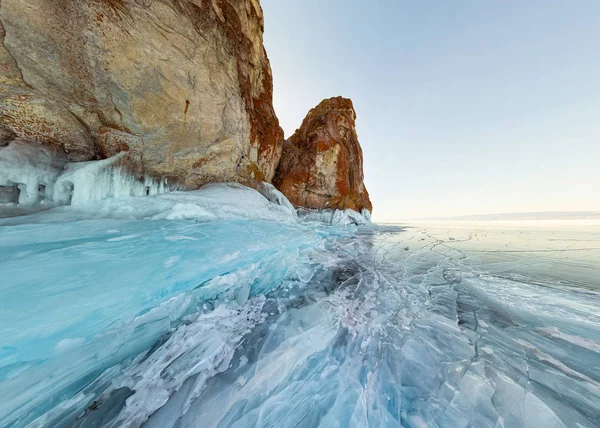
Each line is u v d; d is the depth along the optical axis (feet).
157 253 11.13
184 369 7.48
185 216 17.15
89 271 8.57
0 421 5.10
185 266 10.60
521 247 29.89
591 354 8.42
